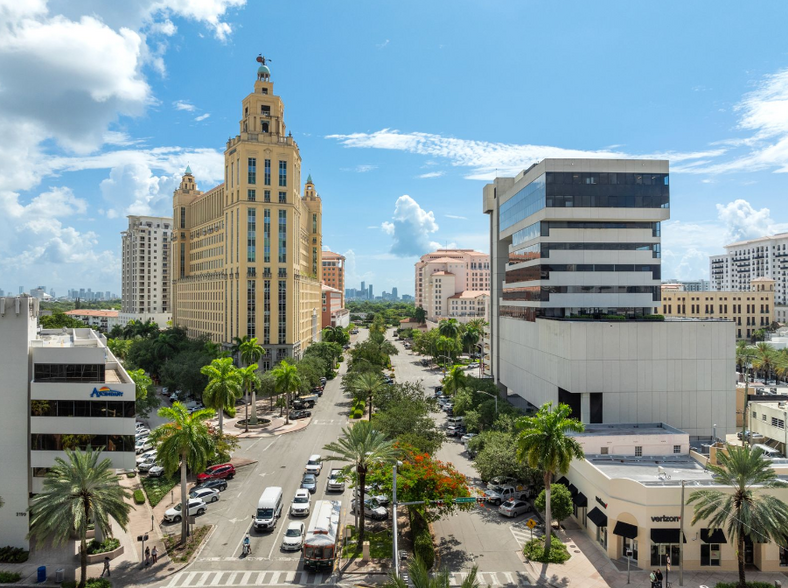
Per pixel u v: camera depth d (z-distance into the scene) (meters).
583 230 73.88
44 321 158.38
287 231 123.50
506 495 52.69
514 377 88.06
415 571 26.52
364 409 92.25
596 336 62.34
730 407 63.50
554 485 46.34
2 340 42.91
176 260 173.50
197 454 43.34
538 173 74.62
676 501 39.81
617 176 72.50
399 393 77.06
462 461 64.75
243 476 59.72
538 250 74.56
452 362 151.88
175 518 47.78
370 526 47.25
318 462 62.59
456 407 77.75
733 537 35.84
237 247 121.88
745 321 175.50
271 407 97.81
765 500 35.88
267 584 36.91
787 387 86.31
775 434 59.16
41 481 42.91
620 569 39.41
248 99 125.00
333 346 138.00
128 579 37.69
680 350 62.94
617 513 41.12
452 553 41.97
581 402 62.41
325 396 109.50
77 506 34.94
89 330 66.38
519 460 41.59
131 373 78.94
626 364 62.53
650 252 74.44
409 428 57.41
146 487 56.22
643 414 62.66
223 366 68.81
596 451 51.94
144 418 85.75
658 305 74.69
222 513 49.59
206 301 144.00
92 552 40.94
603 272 73.88
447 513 47.69
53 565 40.06
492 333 103.81
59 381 43.75
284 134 128.75
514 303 88.00
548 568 39.44
